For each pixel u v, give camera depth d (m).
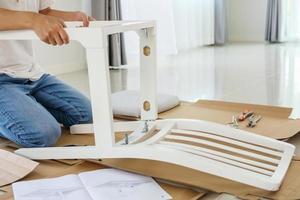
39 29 1.22
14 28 1.26
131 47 3.90
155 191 1.10
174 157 1.13
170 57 4.21
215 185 1.11
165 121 1.42
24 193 1.10
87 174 1.21
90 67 1.19
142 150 1.18
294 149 1.29
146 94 1.50
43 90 1.65
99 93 1.20
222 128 1.34
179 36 4.60
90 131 1.58
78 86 2.87
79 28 1.18
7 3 1.51
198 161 1.11
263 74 3.09
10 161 1.28
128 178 1.17
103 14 3.64
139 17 3.95
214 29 5.19
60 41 1.20
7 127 1.41
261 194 1.07
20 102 1.43
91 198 1.07
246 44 5.18
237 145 1.29
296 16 5.10
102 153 1.24
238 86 2.69
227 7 5.48
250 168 1.14
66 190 1.12
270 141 1.30
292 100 2.25
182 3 4.58
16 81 1.54
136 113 1.71
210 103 1.92
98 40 1.17
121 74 3.33
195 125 1.37
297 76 2.96
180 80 2.97
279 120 1.64
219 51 4.61
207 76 3.09
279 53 4.26
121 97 1.90
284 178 1.14
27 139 1.40
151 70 1.48
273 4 5.08
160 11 4.15
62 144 1.49
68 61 3.56
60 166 1.30
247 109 1.79
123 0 3.78
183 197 1.07
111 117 1.22
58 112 1.65
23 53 1.61
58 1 3.40
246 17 5.52
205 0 5.00
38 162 1.33
